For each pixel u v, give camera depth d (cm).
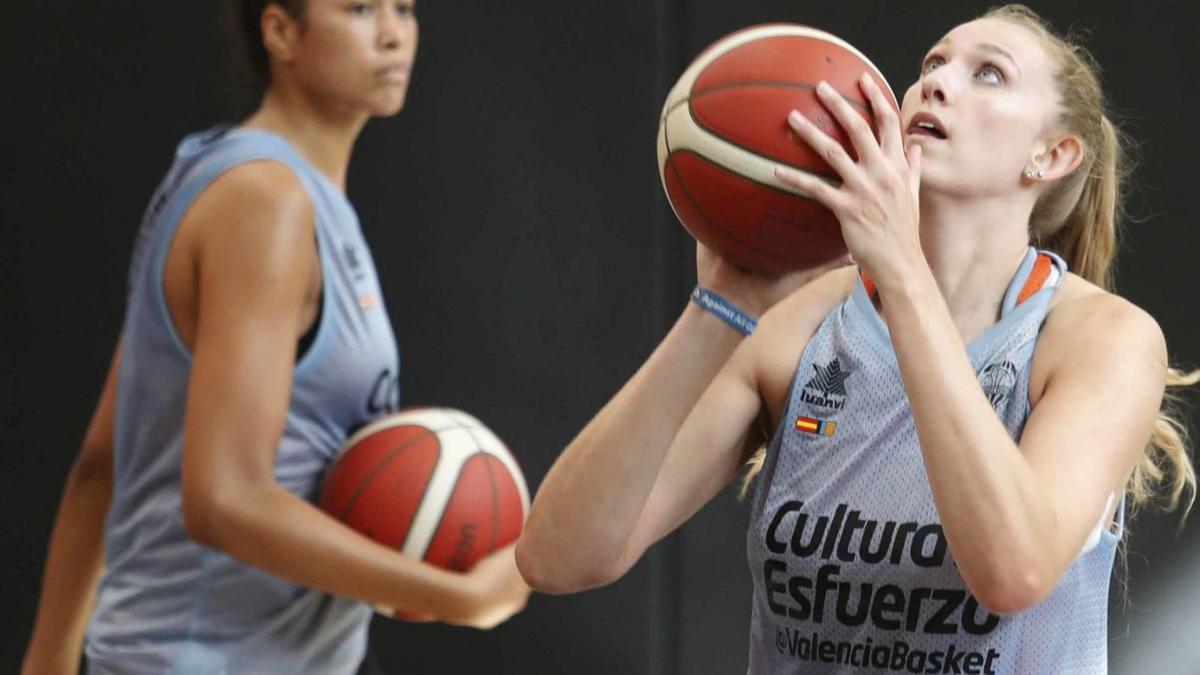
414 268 827
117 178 821
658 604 827
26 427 816
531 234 833
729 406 405
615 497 369
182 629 516
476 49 830
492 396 830
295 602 526
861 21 851
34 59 819
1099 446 353
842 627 383
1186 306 852
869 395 387
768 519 393
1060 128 388
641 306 832
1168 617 831
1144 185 854
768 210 338
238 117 812
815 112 336
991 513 326
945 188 384
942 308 332
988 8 849
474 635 820
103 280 820
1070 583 375
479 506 537
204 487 487
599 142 834
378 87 548
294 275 500
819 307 411
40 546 811
